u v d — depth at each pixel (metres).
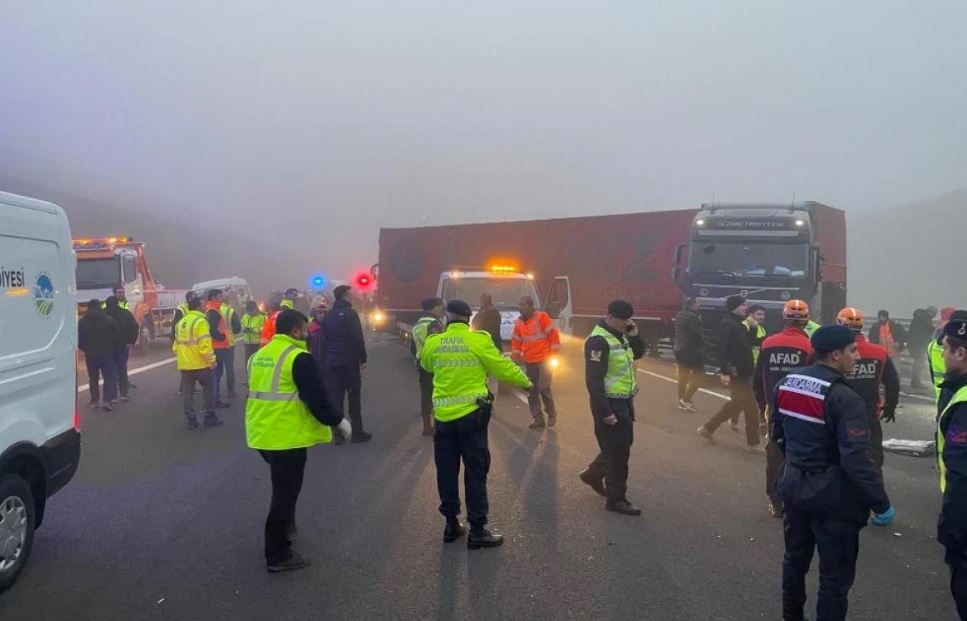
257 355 5.20
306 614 4.41
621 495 6.30
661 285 19.69
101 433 9.93
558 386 14.20
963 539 3.39
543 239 22.14
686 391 11.64
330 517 6.24
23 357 5.06
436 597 4.63
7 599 4.65
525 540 5.64
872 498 3.62
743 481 7.33
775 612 4.41
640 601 4.56
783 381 4.11
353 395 9.18
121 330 12.55
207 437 9.66
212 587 4.82
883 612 4.45
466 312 5.79
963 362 3.76
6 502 4.84
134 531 5.93
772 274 15.16
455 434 5.67
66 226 5.79
